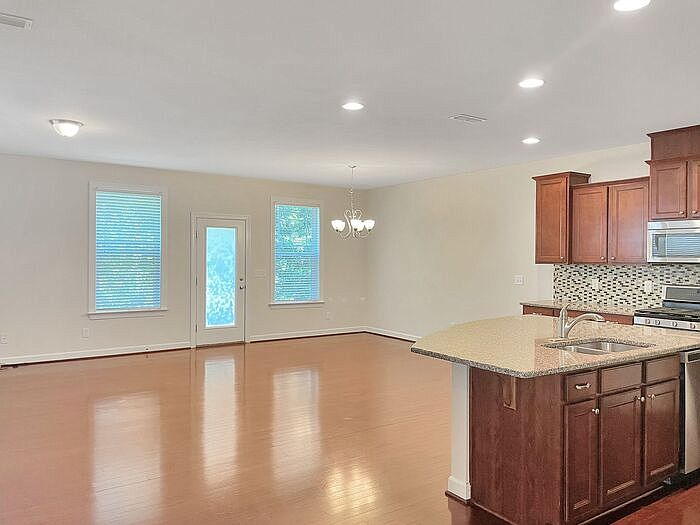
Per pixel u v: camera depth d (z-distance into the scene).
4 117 4.62
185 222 7.78
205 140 5.51
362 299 9.62
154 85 3.72
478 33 2.81
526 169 6.70
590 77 3.50
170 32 2.83
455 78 3.53
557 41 2.91
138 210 7.38
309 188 8.96
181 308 7.79
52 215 6.76
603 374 2.80
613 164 5.77
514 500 2.83
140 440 3.98
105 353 7.17
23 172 6.58
